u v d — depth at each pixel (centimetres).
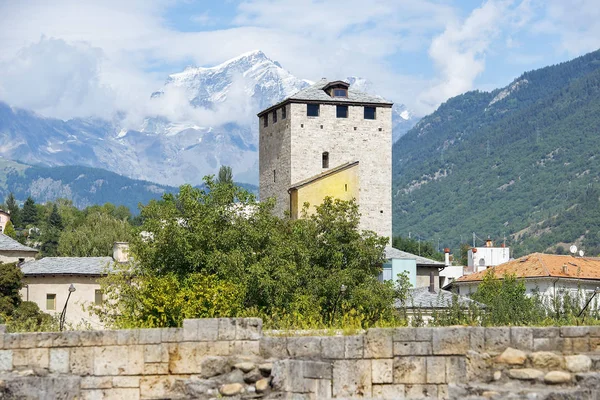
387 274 13188
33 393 2748
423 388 2720
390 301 7981
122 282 6825
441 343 2728
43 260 12438
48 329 4581
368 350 2744
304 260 8406
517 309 5862
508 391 2423
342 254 8681
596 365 2572
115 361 2875
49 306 11919
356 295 7975
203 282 5800
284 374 2653
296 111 14400
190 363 2862
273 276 7912
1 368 2869
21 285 11200
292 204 13962
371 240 8881
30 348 2877
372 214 14475
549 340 2672
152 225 8119
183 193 8400
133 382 2866
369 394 2723
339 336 2780
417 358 2728
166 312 5509
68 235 18375
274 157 14825
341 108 14538
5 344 2875
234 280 7681
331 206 9062
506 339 2695
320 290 8162
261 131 15238
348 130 14538
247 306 7550
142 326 5238
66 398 2783
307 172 14412
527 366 2600
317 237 8856
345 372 2738
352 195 14038
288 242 8562
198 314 5550
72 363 2877
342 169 14012
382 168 14588
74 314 11888
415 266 13262
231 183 8869
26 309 10850
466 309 5738
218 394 2659
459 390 2461
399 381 2728
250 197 8681
